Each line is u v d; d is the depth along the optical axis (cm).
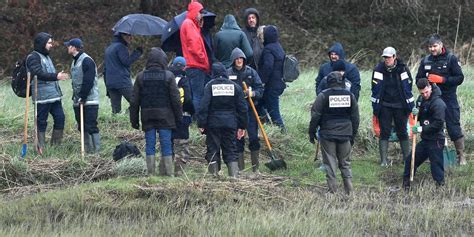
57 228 2884
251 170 3922
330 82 3444
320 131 3491
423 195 3478
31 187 3575
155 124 3488
